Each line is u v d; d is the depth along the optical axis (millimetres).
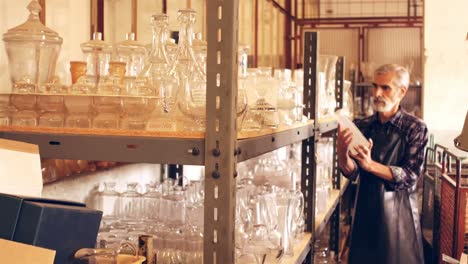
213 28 1414
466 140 1973
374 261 3904
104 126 1569
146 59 1836
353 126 3725
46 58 1863
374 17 8273
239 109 1595
